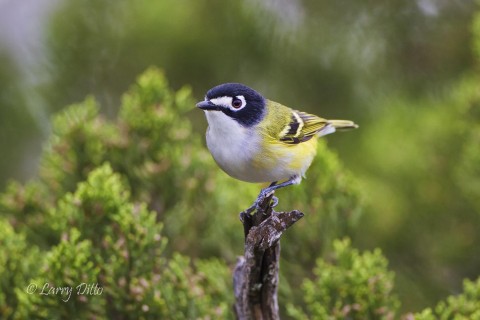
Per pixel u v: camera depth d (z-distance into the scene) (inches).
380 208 558.3
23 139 631.2
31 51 614.9
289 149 399.5
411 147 573.9
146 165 458.6
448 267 561.6
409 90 619.2
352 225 457.7
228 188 478.0
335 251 450.6
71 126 462.9
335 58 618.5
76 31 607.2
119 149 466.3
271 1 615.2
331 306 394.3
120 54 617.6
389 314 388.5
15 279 401.4
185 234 473.4
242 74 624.4
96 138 466.0
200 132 617.3
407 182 572.4
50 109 621.9
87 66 615.8
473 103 524.4
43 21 612.4
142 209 391.9
